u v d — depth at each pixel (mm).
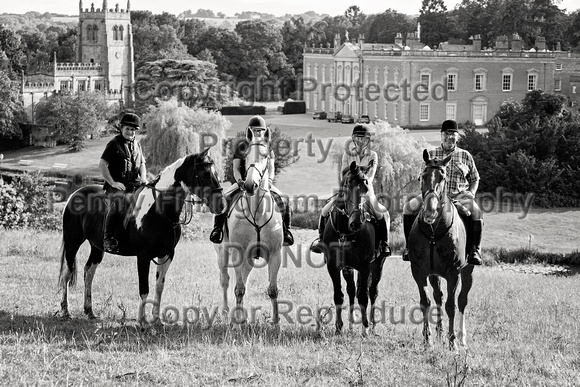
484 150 74625
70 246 16141
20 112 115938
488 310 19500
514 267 44625
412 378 12445
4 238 27562
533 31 166000
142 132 81812
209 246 31516
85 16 175000
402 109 110250
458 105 113188
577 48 162500
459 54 112438
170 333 14844
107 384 11453
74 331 14406
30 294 17828
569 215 66062
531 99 82500
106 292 18703
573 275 39781
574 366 13633
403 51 110375
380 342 14898
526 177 70938
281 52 163875
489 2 179875
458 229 14414
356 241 15172
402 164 54062
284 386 11719
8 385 11094
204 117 71375
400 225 52625
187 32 196750
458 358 13516
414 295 21344
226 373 12258
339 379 12273
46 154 107812
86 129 110312
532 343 15477
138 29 183500
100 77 171250
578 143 74500
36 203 36406
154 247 14977
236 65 159750
